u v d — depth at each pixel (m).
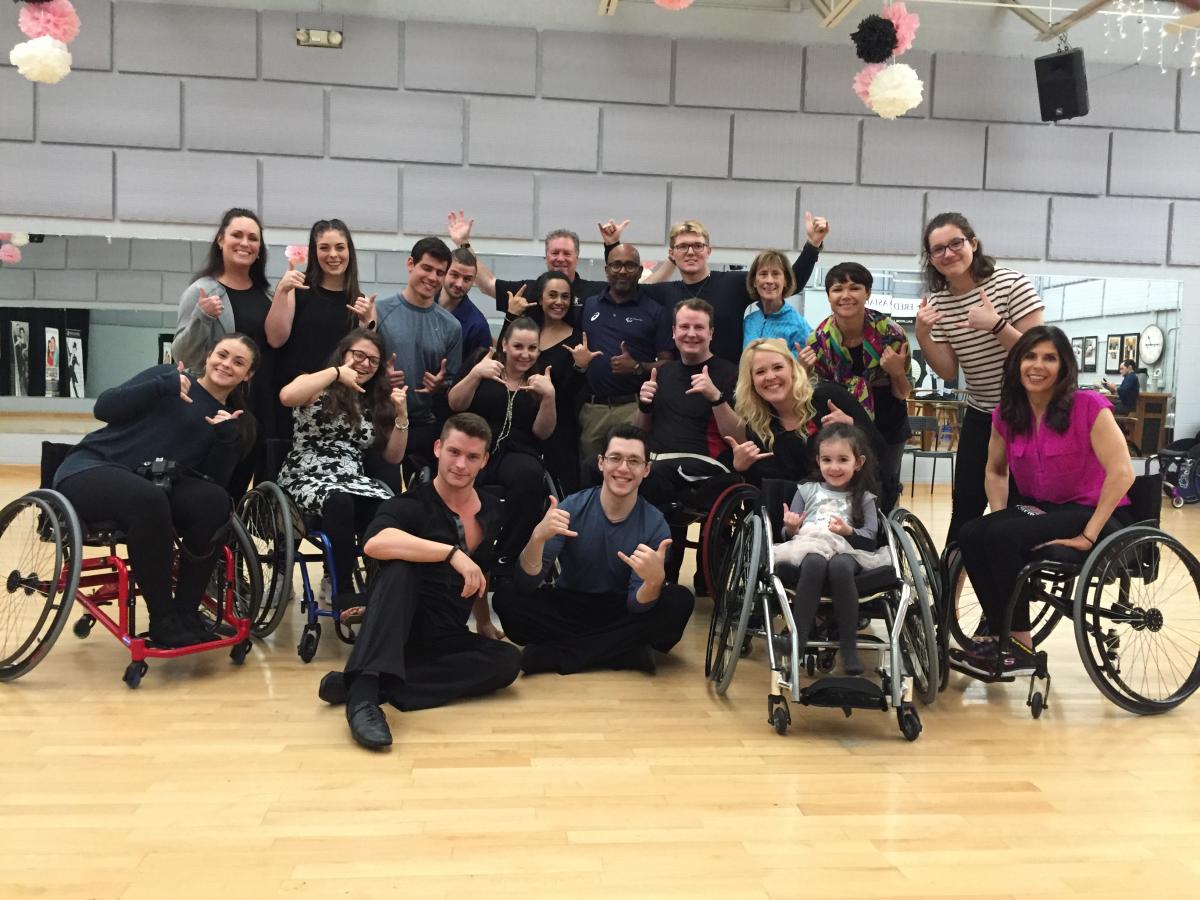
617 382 4.01
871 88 5.25
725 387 3.66
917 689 2.82
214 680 2.90
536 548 2.93
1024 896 1.68
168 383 2.92
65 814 1.92
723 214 6.93
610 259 4.07
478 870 1.73
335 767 2.21
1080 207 7.15
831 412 3.29
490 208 6.77
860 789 2.16
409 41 6.60
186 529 2.91
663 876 1.72
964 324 3.48
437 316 3.89
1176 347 8.04
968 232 3.40
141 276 7.22
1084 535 2.76
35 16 4.75
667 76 6.79
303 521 3.20
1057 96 6.29
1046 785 2.21
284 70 6.54
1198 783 2.24
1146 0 7.03
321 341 3.67
